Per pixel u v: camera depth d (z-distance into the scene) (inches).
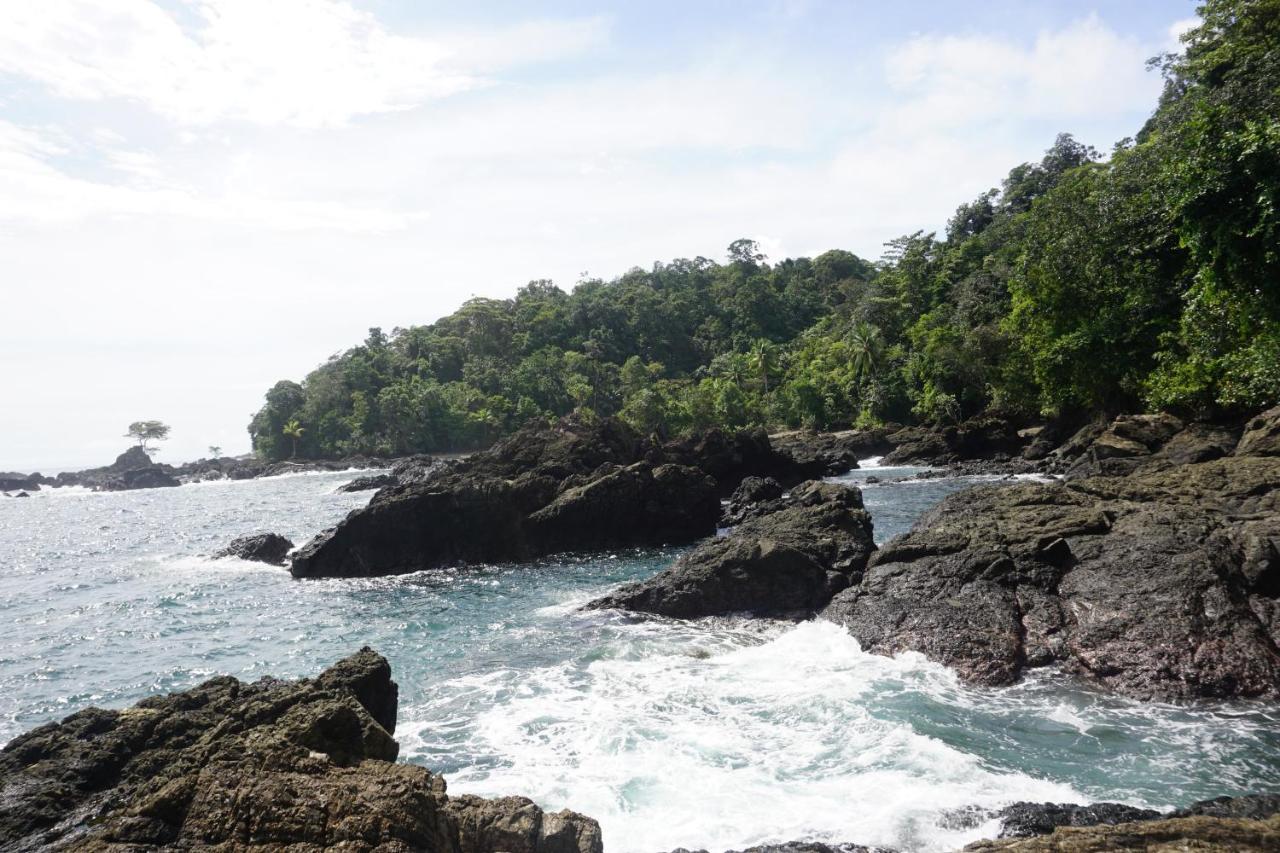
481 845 287.1
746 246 6993.1
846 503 1034.1
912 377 3019.2
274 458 4643.2
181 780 283.9
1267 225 546.6
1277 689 456.8
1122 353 1549.0
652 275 7288.4
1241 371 970.7
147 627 880.9
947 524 740.0
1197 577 532.7
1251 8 1470.2
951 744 424.5
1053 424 2073.1
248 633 833.5
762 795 378.0
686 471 1331.2
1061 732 435.2
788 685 538.3
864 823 340.2
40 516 2632.9
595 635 706.2
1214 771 381.1
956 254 3946.9
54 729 413.1
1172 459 1225.4
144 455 4940.9
